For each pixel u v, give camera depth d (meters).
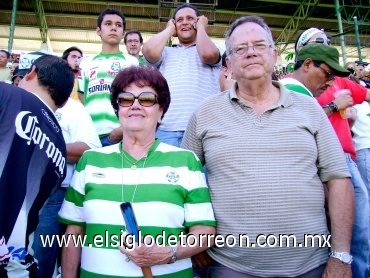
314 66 2.46
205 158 2.01
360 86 2.86
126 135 1.90
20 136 1.50
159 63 3.00
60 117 2.36
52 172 1.65
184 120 2.72
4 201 1.43
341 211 1.83
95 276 1.67
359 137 3.55
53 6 15.79
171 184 1.76
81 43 18.11
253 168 1.80
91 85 3.11
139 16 16.34
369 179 3.47
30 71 1.82
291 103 1.97
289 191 1.76
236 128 1.92
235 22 2.09
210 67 2.98
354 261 2.51
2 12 16.02
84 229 1.89
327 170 1.90
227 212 1.82
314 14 17.11
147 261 1.62
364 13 15.56
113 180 1.78
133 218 1.64
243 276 1.81
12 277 1.49
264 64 1.93
